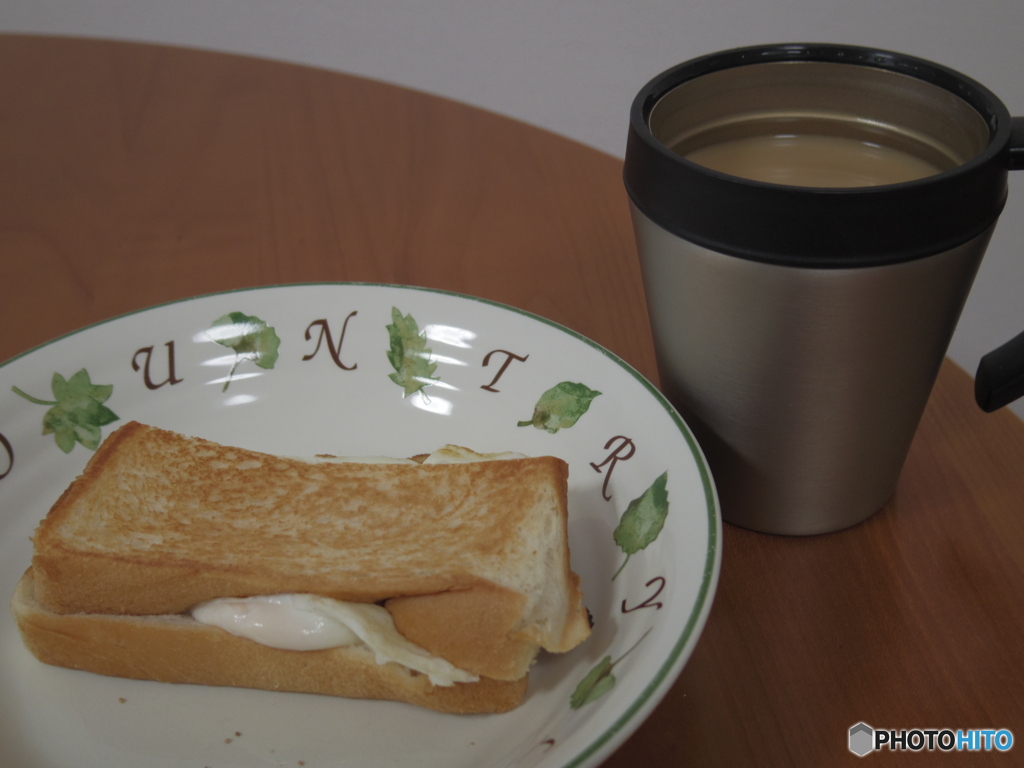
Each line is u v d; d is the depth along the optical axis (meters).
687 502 0.28
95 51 0.60
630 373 0.32
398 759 0.25
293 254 0.43
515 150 0.50
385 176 0.48
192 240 0.44
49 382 0.34
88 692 0.27
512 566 0.26
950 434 0.33
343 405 0.35
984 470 0.32
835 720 0.25
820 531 0.30
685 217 0.26
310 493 0.29
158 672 0.27
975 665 0.27
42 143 0.51
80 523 0.28
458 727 0.26
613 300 0.40
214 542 0.28
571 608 0.27
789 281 0.25
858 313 0.25
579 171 0.48
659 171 0.26
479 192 0.47
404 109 0.54
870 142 0.30
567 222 0.45
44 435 0.33
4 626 0.29
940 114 0.28
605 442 0.31
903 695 0.26
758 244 0.25
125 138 0.51
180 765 0.25
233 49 0.93
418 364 0.35
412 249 0.43
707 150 0.30
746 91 0.30
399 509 0.29
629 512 0.29
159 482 0.29
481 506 0.28
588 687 0.25
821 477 0.29
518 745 0.25
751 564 0.30
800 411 0.27
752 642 0.27
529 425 0.33
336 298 0.37
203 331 0.36
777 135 0.30
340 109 0.54
